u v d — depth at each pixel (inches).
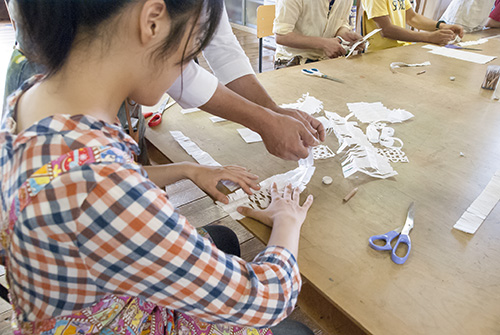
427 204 29.6
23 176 14.1
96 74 15.2
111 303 19.7
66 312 16.6
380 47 90.7
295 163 35.7
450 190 31.2
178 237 15.5
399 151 36.8
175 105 46.5
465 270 23.7
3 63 146.6
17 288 16.8
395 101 48.4
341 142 38.6
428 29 93.7
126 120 36.6
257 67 151.1
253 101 39.8
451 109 46.2
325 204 29.6
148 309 22.0
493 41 79.9
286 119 32.7
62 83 15.3
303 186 31.4
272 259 20.9
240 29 202.2
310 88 52.5
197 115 44.5
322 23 78.7
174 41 15.5
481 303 21.5
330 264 24.1
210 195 30.5
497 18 95.0
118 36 14.5
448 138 39.4
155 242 14.9
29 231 14.2
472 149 37.4
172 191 74.4
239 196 30.4
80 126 14.7
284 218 25.8
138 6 13.9
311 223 27.6
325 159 35.9
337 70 60.0
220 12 16.6
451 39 77.5
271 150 33.4
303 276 23.4
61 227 14.0
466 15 94.4
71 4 13.4
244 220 28.0
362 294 22.1
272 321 19.3
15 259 15.6
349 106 46.6
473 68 62.0
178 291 16.1
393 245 25.7
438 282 22.8
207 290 16.5
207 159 35.8
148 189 15.2
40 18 13.8
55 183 13.8
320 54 80.9
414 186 31.7
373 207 29.3
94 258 14.7
